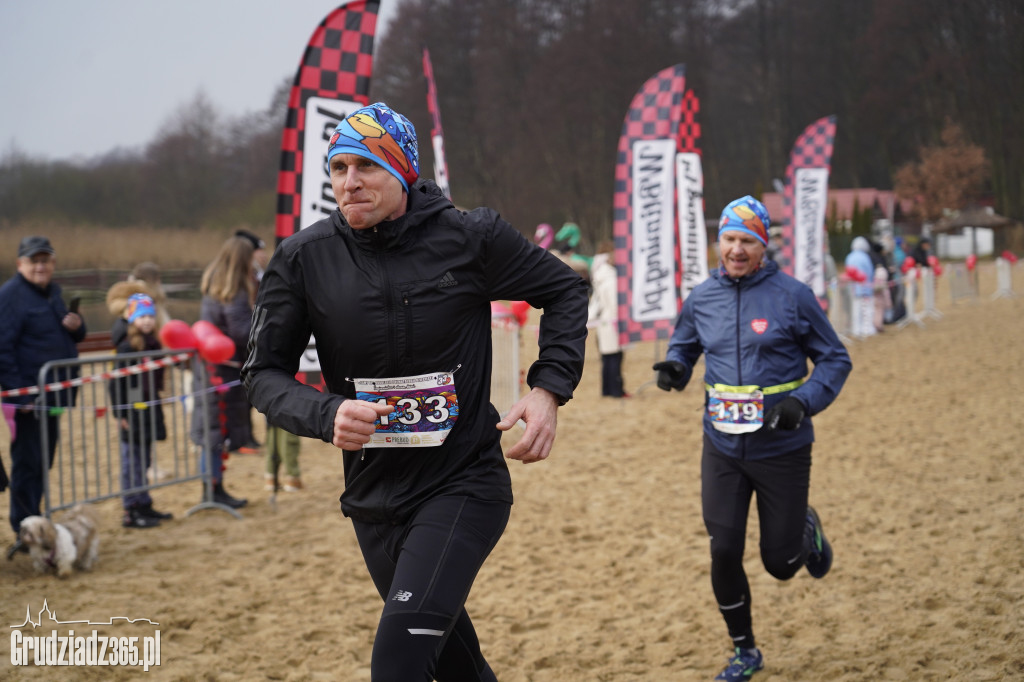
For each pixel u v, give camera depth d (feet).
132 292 20.90
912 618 13.80
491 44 167.12
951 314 66.64
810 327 11.71
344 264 7.52
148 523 19.92
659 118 31.55
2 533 19.31
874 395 34.58
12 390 17.71
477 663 8.16
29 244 18.19
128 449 19.90
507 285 7.82
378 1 20.10
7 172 69.00
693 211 33.47
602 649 13.19
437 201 7.68
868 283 52.16
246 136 81.92
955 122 176.35
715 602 14.88
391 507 7.66
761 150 191.52
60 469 18.43
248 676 12.34
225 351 20.31
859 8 183.62
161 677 12.14
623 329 32.30
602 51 166.30
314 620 14.48
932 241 167.22
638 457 26.04
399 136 7.44
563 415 33.01
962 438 26.81
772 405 11.60
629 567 16.78
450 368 7.64
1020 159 167.63
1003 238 163.63
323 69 19.93
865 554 16.90
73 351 19.06
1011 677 11.41
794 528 11.71
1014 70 166.40
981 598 14.38
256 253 26.55
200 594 15.61
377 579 8.03
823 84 187.52
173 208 76.74
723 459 11.84
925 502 20.30
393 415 7.55
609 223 169.17
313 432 7.04
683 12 178.40
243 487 23.76
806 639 13.28
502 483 7.89
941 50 173.17
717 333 11.97
